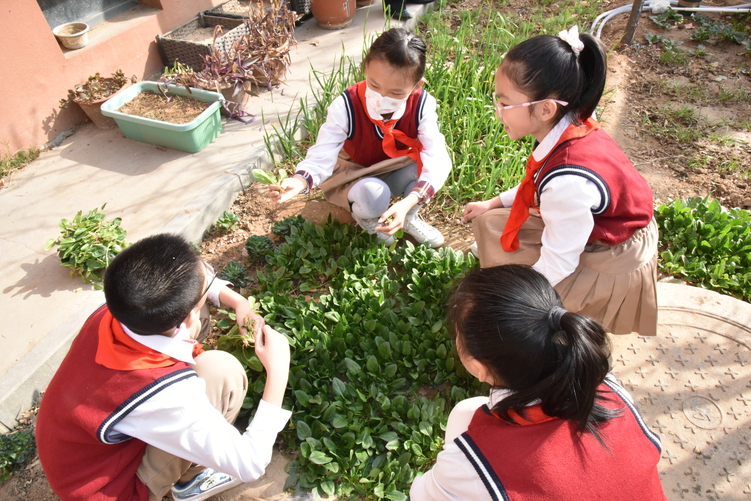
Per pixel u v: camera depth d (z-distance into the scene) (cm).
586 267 202
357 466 197
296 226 297
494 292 114
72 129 371
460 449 117
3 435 212
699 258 281
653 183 338
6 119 331
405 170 274
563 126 182
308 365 228
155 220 295
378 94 222
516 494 109
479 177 331
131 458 157
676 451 201
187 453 149
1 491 204
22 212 304
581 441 113
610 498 111
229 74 361
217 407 177
